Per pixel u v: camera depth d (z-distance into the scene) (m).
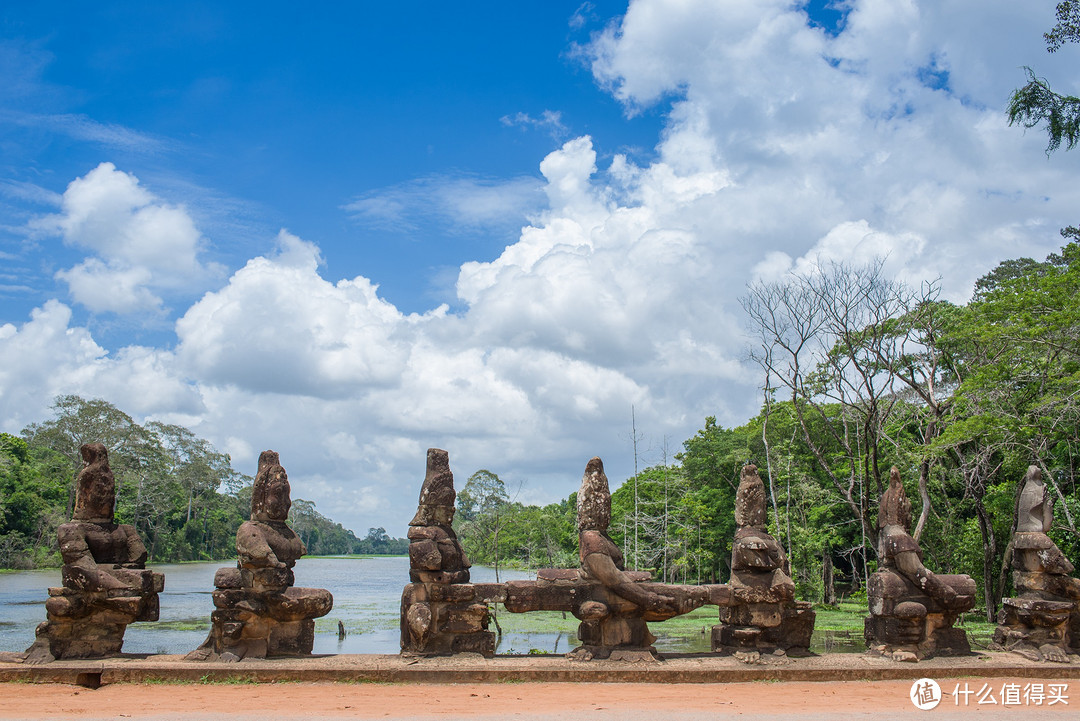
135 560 12.59
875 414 31.94
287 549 12.30
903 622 12.45
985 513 29.11
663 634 25.83
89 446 12.59
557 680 11.15
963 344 32.88
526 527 53.44
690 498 47.06
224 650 11.65
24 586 44.34
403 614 12.05
